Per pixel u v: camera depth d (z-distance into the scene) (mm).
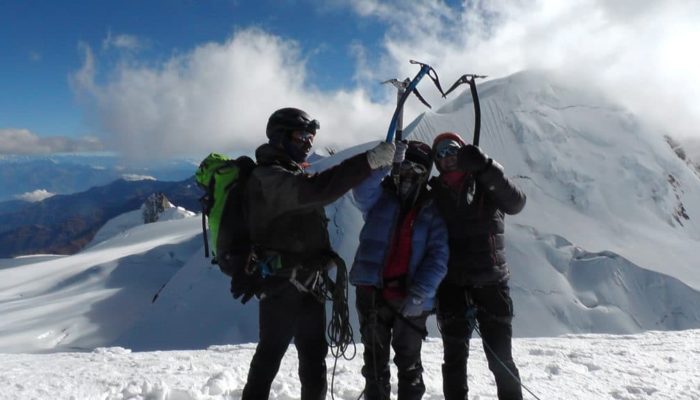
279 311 3377
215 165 3443
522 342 7137
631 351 6266
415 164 3703
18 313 51750
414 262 3676
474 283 3730
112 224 145250
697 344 6746
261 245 3348
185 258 69125
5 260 87438
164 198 131875
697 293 43312
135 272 63812
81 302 54125
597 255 45844
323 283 3523
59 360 5781
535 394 4586
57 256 89250
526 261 44719
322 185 3193
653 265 46906
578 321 40219
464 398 3705
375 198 3766
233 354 6043
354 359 5766
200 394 4223
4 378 4512
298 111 3441
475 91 3787
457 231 3742
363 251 3758
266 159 3383
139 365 5258
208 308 42188
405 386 3682
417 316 3621
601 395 4609
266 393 3473
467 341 3760
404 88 3596
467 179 3711
